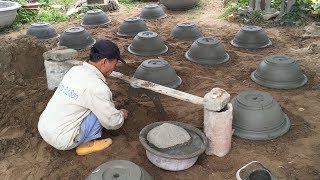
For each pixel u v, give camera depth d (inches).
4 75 189.6
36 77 198.4
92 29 301.6
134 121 147.7
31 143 137.3
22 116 153.3
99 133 131.2
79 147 129.5
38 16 345.4
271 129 137.8
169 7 358.0
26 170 123.2
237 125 139.8
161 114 151.3
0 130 147.3
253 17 301.0
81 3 370.6
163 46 239.6
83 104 120.3
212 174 118.3
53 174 120.4
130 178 98.1
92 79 120.6
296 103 166.4
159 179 116.6
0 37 290.8
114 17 340.8
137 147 132.5
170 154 114.2
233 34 276.4
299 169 120.2
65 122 121.0
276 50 237.3
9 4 329.7
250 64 213.9
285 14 299.1
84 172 120.4
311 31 271.4
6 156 131.6
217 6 368.8
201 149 114.0
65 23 327.9
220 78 196.1
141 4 391.2
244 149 131.2
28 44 203.6
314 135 139.9
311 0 312.7
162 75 179.8
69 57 164.7
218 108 117.3
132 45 240.2
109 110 121.0
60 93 123.0
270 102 140.9
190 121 149.8
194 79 194.5
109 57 122.8
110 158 126.8
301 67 207.3
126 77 147.7
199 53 217.3
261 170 105.7
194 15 339.6
